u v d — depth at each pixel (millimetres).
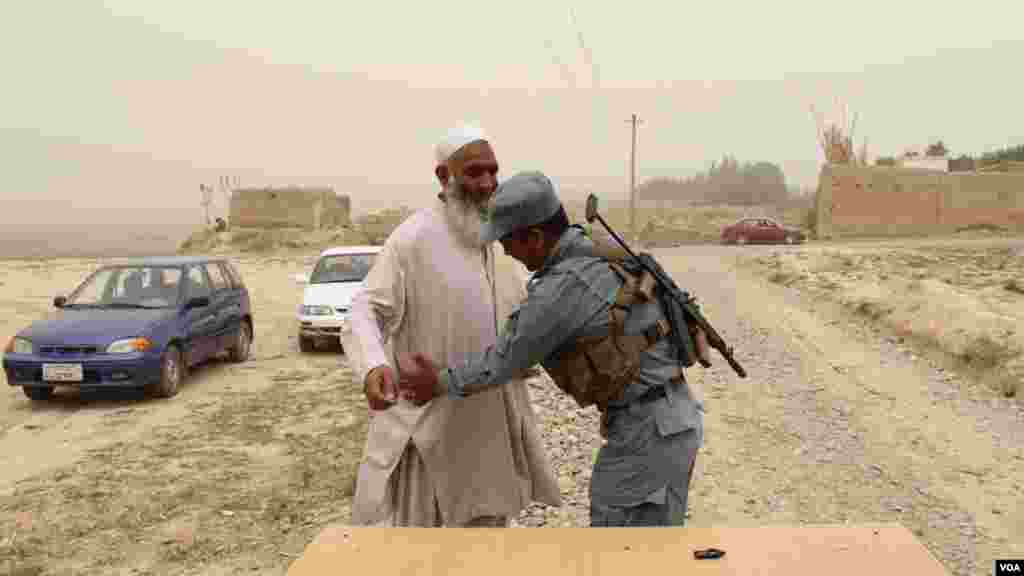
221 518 6141
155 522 6098
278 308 21188
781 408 8883
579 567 2025
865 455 7203
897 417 8469
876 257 29203
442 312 3443
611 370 2781
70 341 9898
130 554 5547
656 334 2836
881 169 48406
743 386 9906
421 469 3504
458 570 2029
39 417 9625
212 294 12039
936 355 11383
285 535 5824
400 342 3484
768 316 15734
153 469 7395
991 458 7094
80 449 8156
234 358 12898
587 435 7512
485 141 3512
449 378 2844
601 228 3012
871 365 11031
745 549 2105
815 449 7395
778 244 44094
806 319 15281
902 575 1958
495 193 2971
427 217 3512
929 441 7617
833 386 9867
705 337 2963
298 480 6973
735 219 63188
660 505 2807
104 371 9828
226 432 8672
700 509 5941
